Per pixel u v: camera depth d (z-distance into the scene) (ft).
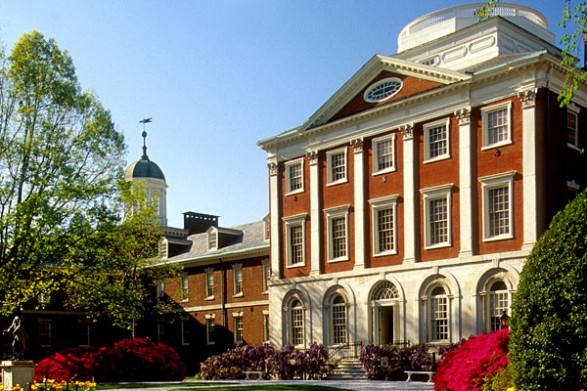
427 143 126.21
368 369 121.60
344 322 137.08
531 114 111.55
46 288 122.62
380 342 130.93
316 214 144.25
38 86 118.21
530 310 49.60
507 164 114.21
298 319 147.43
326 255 141.90
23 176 115.03
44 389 77.87
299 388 92.84
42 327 184.85
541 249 50.55
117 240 125.29
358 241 135.44
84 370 116.26
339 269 139.03
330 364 130.52
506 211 114.32
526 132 111.86
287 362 133.80
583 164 120.37
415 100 127.34
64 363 116.16
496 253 113.80
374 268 132.05
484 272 114.62
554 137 112.47
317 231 143.64
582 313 47.50
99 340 196.54
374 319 131.34
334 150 142.31
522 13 154.40
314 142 146.00
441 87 122.93
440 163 123.65
